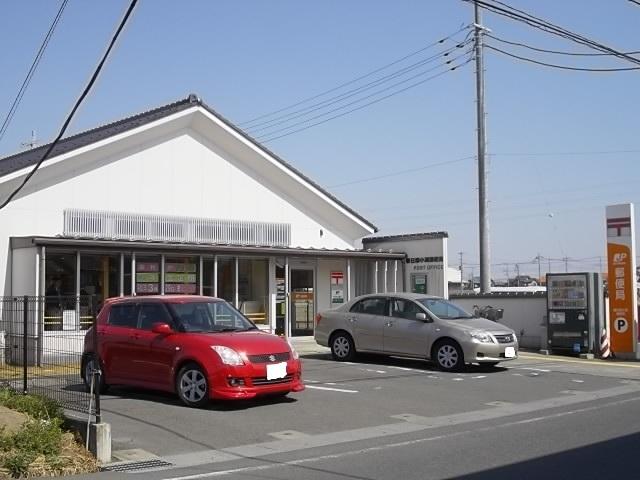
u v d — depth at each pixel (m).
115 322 13.01
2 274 18.34
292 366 12.05
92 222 20.12
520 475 7.73
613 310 20.78
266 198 24.30
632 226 20.72
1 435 8.50
